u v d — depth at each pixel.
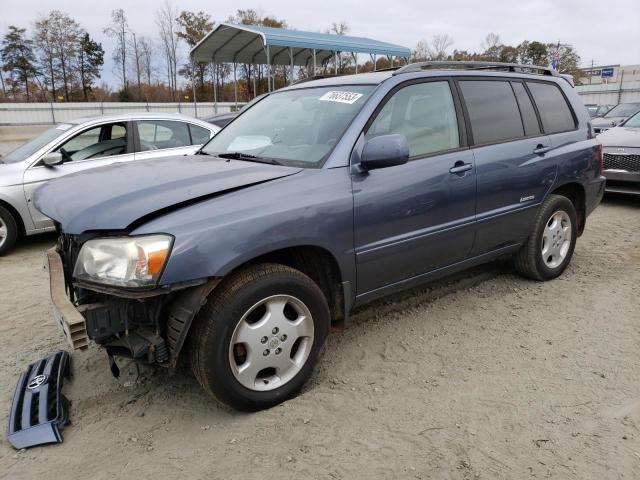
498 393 3.02
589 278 4.84
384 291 3.47
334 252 3.02
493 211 4.00
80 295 2.75
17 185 6.04
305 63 20.05
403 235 3.39
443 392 3.04
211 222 2.56
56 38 54.47
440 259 3.73
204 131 7.34
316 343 3.03
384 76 3.59
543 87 4.70
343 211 3.03
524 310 4.16
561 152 4.54
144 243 2.42
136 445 2.65
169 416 2.90
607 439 2.59
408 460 2.48
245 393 2.78
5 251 6.11
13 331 4.02
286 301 2.88
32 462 2.53
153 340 2.59
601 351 3.48
